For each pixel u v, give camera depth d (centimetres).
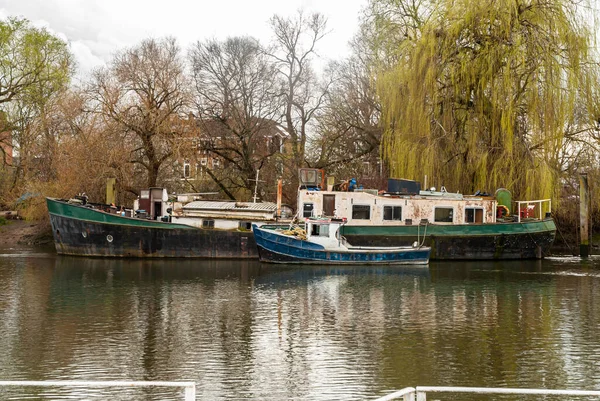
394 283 3228
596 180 4853
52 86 6169
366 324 2281
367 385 1605
